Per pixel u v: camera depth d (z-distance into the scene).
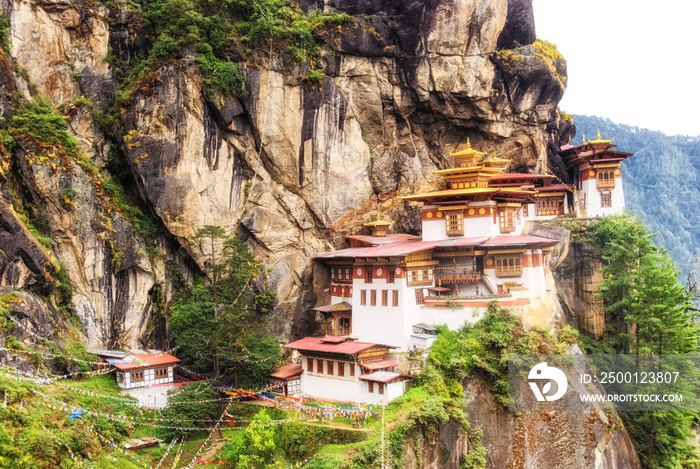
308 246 65.81
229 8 65.69
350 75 68.25
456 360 52.62
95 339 55.66
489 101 72.94
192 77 59.84
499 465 51.72
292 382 56.72
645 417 61.22
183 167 59.41
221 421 52.84
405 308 56.88
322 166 65.81
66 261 55.44
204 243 60.12
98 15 62.28
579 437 53.53
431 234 64.81
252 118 62.62
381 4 69.56
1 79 55.03
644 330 62.38
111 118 60.69
